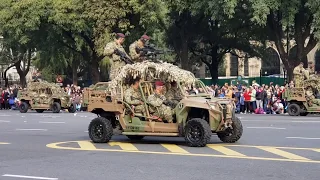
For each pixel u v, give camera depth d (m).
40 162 12.09
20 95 37.50
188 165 11.22
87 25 43.03
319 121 23.69
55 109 36.34
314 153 12.66
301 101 29.14
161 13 42.47
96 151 13.76
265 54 53.03
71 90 40.41
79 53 48.25
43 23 43.88
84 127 21.81
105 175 10.28
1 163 12.05
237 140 15.14
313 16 37.12
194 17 47.91
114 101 15.50
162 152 13.30
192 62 50.38
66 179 9.95
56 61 48.31
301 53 41.16
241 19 43.97
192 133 14.18
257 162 11.41
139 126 15.14
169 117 14.78
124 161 11.96
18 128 21.73
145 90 15.35
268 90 33.72
